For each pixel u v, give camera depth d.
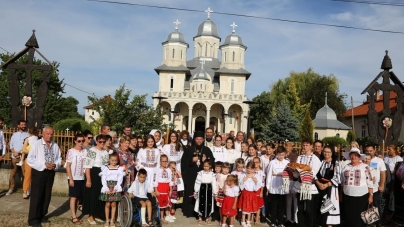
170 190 8.62
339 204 8.29
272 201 8.68
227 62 66.19
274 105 55.16
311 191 7.81
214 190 8.60
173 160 9.82
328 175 8.04
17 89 13.05
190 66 71.25
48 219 8.17
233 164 10.15
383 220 9.54
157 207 7.98
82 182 8.13
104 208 8.01
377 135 14.91
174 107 57.72
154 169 8.41
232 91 64.31
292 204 8.81
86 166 7.88
